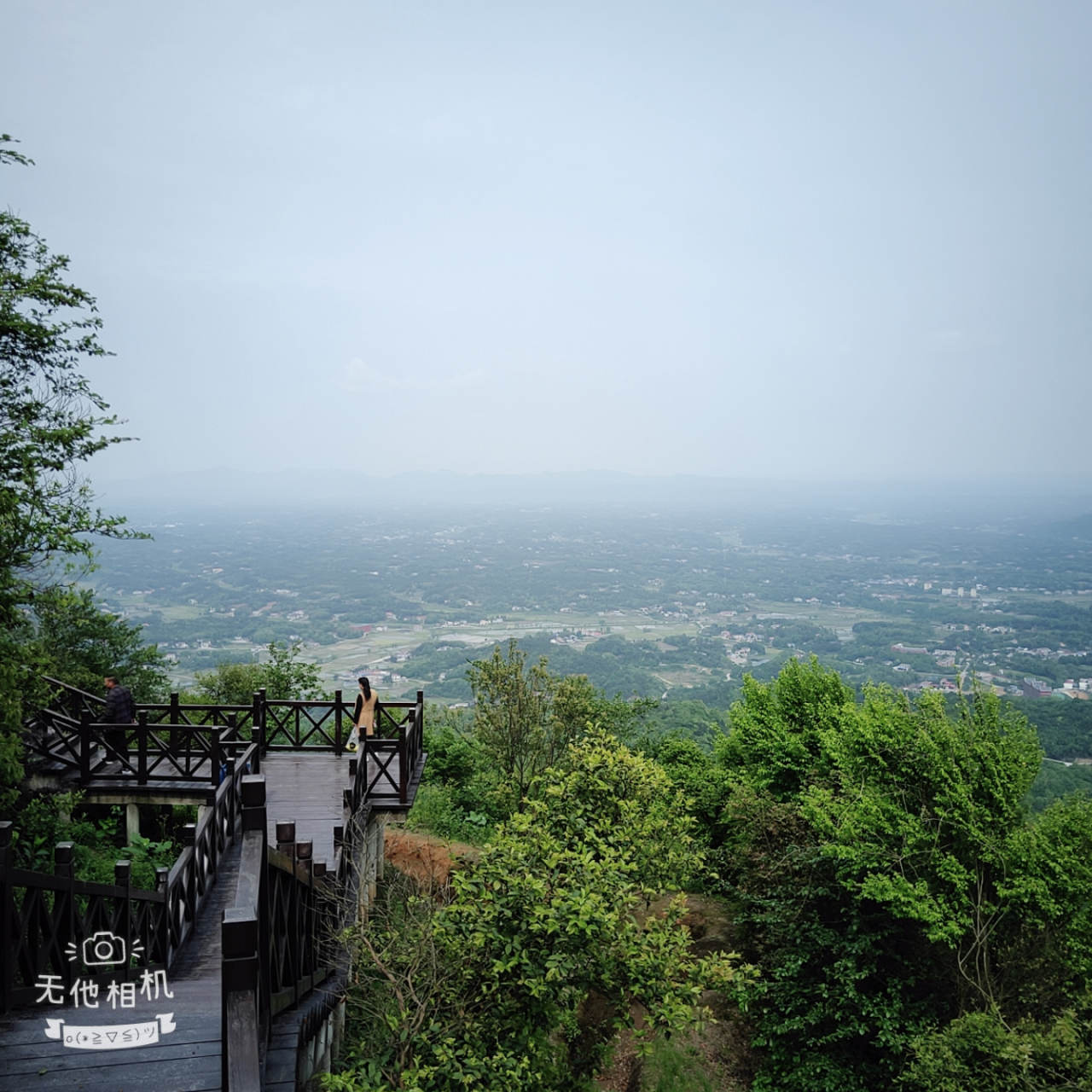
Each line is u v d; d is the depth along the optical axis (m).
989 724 14.76
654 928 8.59
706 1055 14.72
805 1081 13.73
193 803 12.91
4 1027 5.57
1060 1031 11.27
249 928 4.57
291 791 13.87
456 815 20.58
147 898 7.09
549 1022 7.98
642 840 11.56
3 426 10.63
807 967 14.79
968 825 13.63
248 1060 4.45
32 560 9.89
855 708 17.09
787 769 19.50
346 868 10.63
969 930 13.77
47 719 13.18
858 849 14.06
